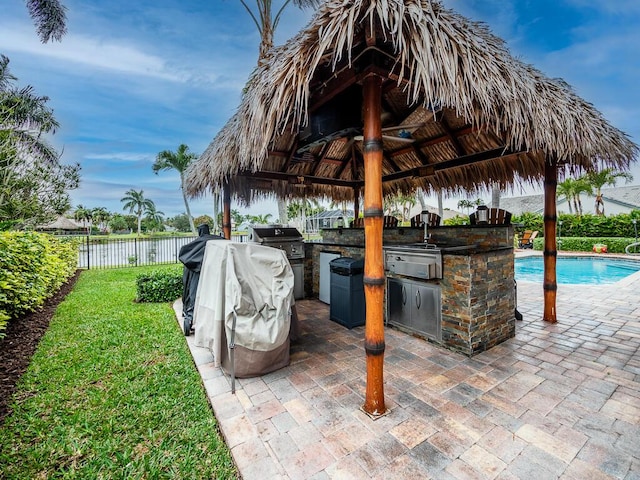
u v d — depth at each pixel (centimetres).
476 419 241
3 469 198
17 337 407
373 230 245
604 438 219
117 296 656
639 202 2705
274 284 327
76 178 1007
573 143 338
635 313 518
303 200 738
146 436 230
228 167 423
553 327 451
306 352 373
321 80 275
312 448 214
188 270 433
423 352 366
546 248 473
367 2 200
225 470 200
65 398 274
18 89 919
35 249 496
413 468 195
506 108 259
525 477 188
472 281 351
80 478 193
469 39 231
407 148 592
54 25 976
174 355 363
